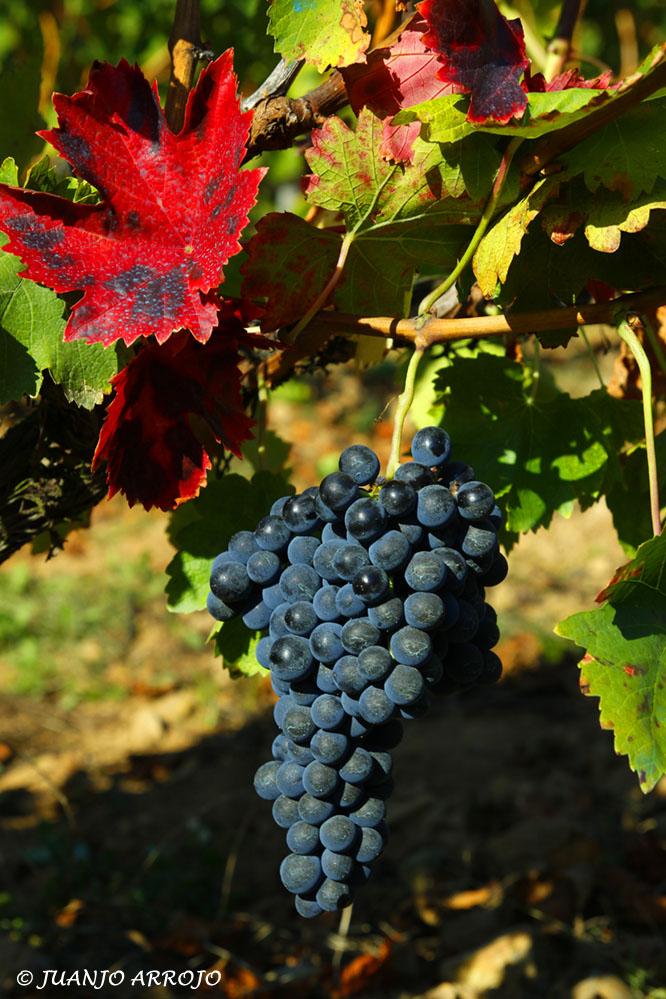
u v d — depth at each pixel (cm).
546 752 228
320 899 88
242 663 95
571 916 172
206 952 170
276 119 92
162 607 315
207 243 86
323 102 92
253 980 161
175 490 91
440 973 163
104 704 267
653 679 85
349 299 94
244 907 183
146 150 87
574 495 98
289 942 174
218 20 143
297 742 86
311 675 86
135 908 180
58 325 90
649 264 92
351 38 89
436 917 176
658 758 84
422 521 83
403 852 197
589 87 90
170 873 189
